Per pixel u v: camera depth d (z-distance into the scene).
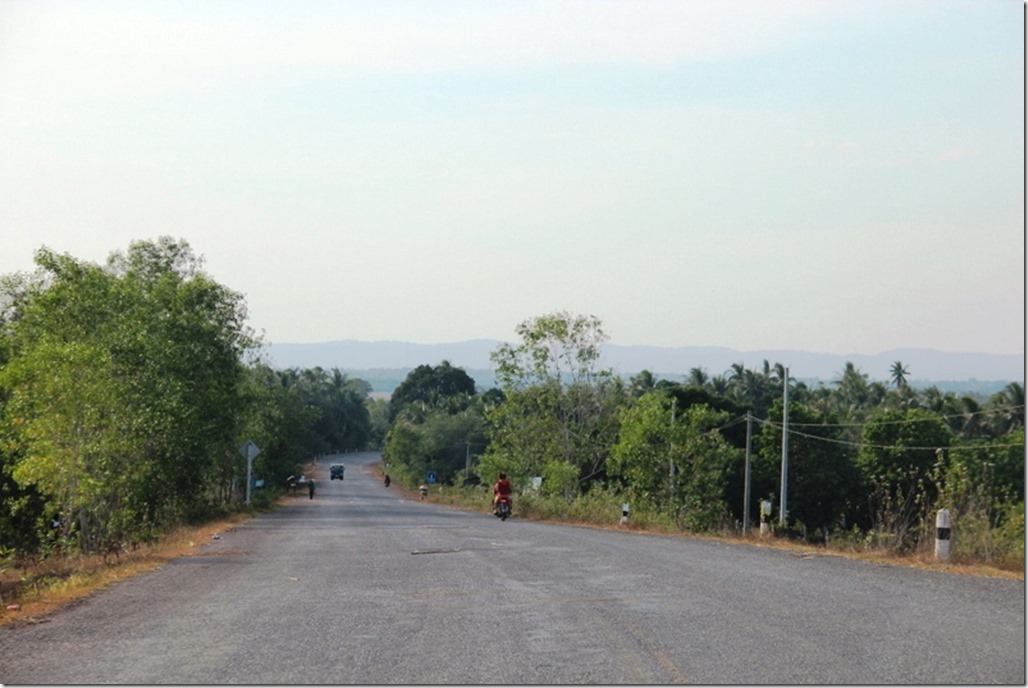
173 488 40.78
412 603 12.05
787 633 9.56
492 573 15.48
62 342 32.16
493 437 62.50
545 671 7.97
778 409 64.88
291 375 188.00
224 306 44.97
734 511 65.19
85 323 34.16
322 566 17.38
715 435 48.81
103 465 28.14
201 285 41.97
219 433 46.00
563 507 45.41
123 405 29.14
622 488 50.72
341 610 11.55
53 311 33.84
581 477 64.88
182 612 11.67
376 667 8.26
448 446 123.81
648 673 7.86
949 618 10.41
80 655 9.05
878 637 9.31
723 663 8.20
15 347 34.62
